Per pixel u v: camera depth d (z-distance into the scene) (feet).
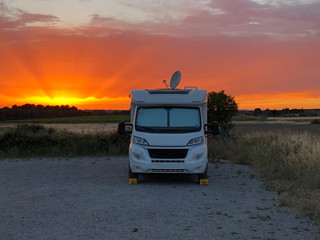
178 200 28.76
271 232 20.43
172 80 44.06
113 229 20.98
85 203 27.63
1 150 59.98
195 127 35.47
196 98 36.70
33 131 71.36
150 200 28.73
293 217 23.66
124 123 37.17
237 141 70.23
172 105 36.76
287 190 32.32
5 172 43.29
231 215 24.21
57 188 33.71
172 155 34.30
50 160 54.44
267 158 49.08
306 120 222.28
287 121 207.21
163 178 39.86
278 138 64.69
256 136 74.64
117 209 25.75
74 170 44.96
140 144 34.78
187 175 42.06
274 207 26.43
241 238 19.42
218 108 73.61
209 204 27.43
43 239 19.19
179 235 19.90
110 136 65.46
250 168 46.50
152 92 37.78
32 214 24.31
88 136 66.95
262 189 33.42
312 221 22.63
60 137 65.62
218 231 20.65
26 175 41.19
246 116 269.44
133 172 34.96
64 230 20.76
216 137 69.15
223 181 37.70
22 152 60.18
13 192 31.83
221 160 54.70
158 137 34.42
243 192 32.07
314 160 41.86
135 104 37.24
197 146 34.60
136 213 24.66
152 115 36.19
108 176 40.68
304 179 34.60
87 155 59.82
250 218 23.47
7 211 25.16
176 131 34.88
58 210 25.43
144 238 19.38
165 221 22.70
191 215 24.18
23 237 19.51
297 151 48.96
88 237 19.51
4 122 188.34
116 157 57.88
